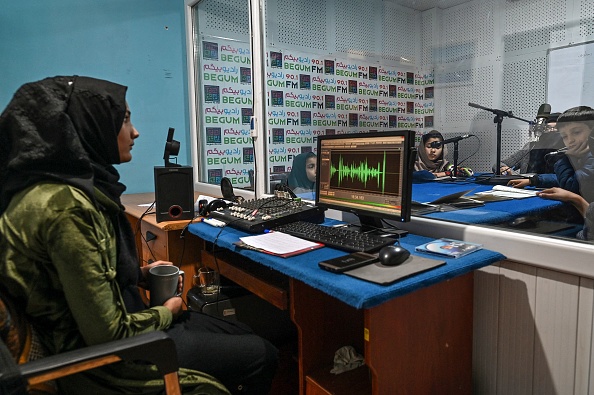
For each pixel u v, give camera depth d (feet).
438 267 3.47
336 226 4.98
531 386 4.11
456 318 4.01
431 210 5.31
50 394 2.95
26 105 3.03
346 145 4.87
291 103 7.93
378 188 4.45
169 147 5.87
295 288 4.04
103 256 3.07
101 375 3.06
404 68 8.76
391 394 3.51
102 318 2.94
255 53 7.33
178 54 9.54
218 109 9.00
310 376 4.13
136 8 8.94
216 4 8.79
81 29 8.43
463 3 8.13
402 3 8.64
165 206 5.79
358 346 4.52
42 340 2.99
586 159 4.91
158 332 2.81
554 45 7.07
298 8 7.93
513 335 4.21
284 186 6.38
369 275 3.22
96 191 3.29
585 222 4.20
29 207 2.84
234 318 5.58
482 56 7.89
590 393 3.67
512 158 7.38
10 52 7.84
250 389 3.98
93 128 3.38
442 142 8.11
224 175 9.07
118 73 8.89
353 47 8.62
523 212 4.93
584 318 3.64
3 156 3.13
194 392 3.34
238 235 4.76
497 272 4.28
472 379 4.62
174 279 4.07
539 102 7.27
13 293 2.85
